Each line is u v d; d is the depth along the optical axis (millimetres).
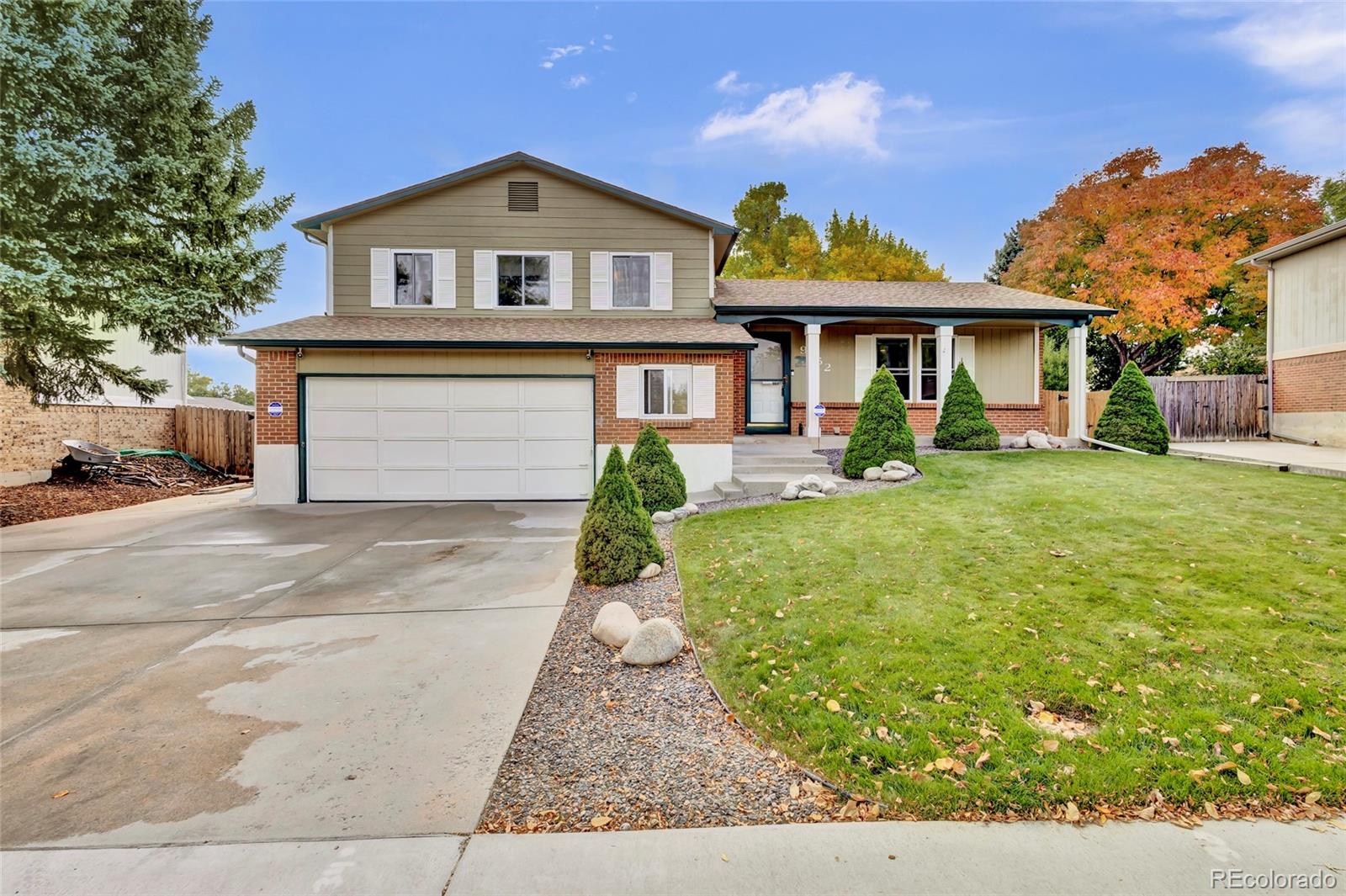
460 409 11102
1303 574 4949
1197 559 5395
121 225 9711
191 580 6145
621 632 4375
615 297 12617
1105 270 20406
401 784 2816
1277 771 2701
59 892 2170
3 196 8125
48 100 8766
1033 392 14617
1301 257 13406
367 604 5391
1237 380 14422
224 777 2883
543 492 11203
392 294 12148
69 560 6941
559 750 3090
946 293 14305
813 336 12680
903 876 2205
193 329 10820
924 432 14508
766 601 4902
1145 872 2205
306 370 10898
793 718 3238
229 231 11109
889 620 4387
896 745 2965
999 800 2578
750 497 9406
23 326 9477
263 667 4113
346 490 11008
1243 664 3617
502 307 12328
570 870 2258
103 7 9023
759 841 2400
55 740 3213
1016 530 6441
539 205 12352
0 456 12273
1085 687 3422
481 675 3980
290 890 2174
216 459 16234
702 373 11172
